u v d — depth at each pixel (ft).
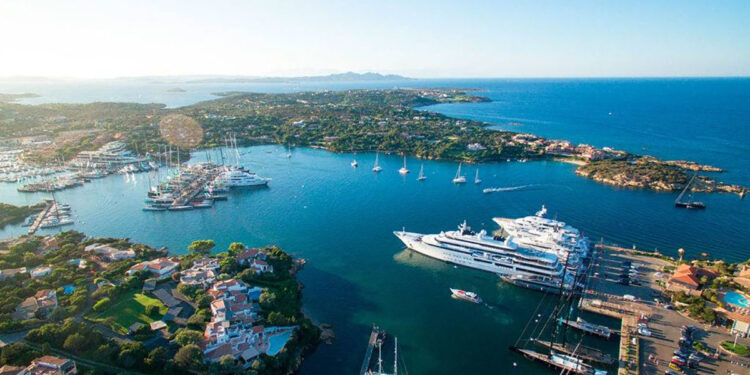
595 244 628.69
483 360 387.34
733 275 513.04
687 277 492.54
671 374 355.15
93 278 472.44
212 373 335.26
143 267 491.31
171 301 435.53
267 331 392.68
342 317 448.65
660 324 426.51
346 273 544.21
